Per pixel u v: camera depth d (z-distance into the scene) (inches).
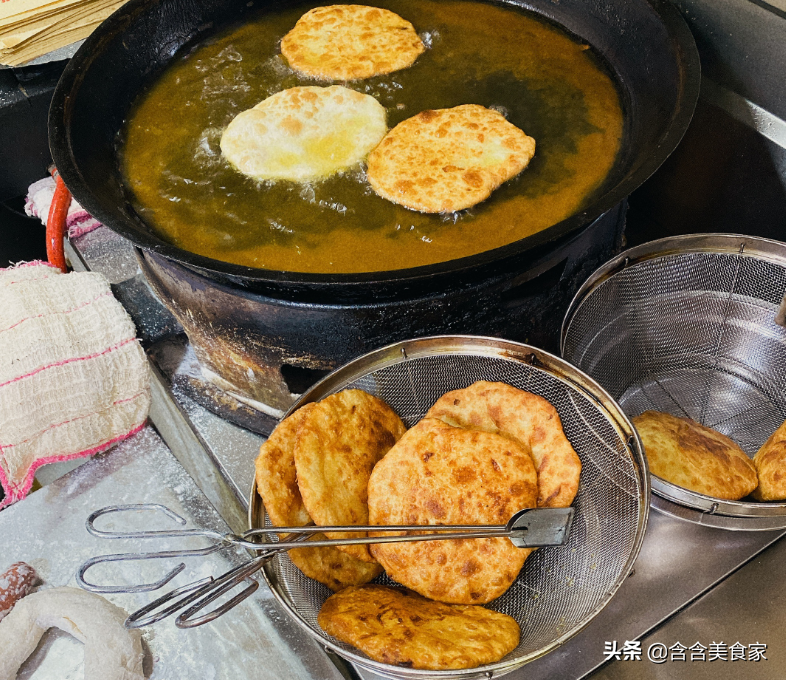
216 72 55.4
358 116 52.1
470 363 44.7
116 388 49.7
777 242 47.4
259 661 44.7
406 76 54.5
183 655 45.1
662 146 45.5
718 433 46.8
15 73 59.6
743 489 44.9
